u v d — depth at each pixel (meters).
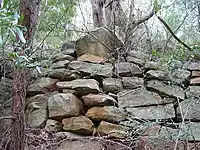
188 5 3.44
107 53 3.20
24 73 1.99
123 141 2.33
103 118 2.46
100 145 2.31
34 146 2.33
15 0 2.11
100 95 2.63
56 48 3.52
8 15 1.10
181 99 2.64
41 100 2.67
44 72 2.89
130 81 2.85
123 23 3.65
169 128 2.37
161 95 2.71
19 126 1.93
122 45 3.30
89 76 2.87
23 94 1.97
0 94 2.60
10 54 1.54
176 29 3.37
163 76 2.85
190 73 2.93
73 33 3.85
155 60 3.20
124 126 2.40
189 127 2.22
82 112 2.58
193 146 2.19
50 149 2.30
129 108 2.58
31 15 2.09
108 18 3.88
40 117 2.54
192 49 3.05
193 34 3.71
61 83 2.78
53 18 2.95
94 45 3.17
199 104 2.54
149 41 3.58
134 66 3.00
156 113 2.53
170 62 2.90
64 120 2.49
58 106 2.54
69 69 2.93
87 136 2.41
